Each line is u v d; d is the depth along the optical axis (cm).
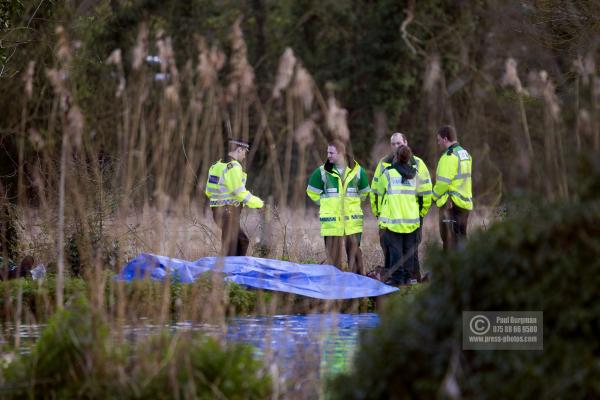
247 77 3425
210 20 14038
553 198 2050
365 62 14175
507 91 6094
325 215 4975
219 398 2227
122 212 3625
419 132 13425
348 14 14412
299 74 3045
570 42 5734
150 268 3466
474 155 8131
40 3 5425
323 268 4659
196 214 5403
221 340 2648
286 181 3597
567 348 1745
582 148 2017
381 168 4978
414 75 13862
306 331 3466
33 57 5338
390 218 4925
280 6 14750
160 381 2247
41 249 4878
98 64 6531
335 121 2997
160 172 3428
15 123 4956
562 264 1770
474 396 1789
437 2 13162
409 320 1895
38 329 3575
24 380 2309
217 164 5184
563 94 4925
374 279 4578
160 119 3547
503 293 1816
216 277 3070
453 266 1897
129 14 11494
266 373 2489
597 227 1764
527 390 1741
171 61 3612
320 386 2386
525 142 3912
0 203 4906
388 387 1856
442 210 5028
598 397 1700
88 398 2242
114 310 3027
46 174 4450
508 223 1878
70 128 3347
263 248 5469
